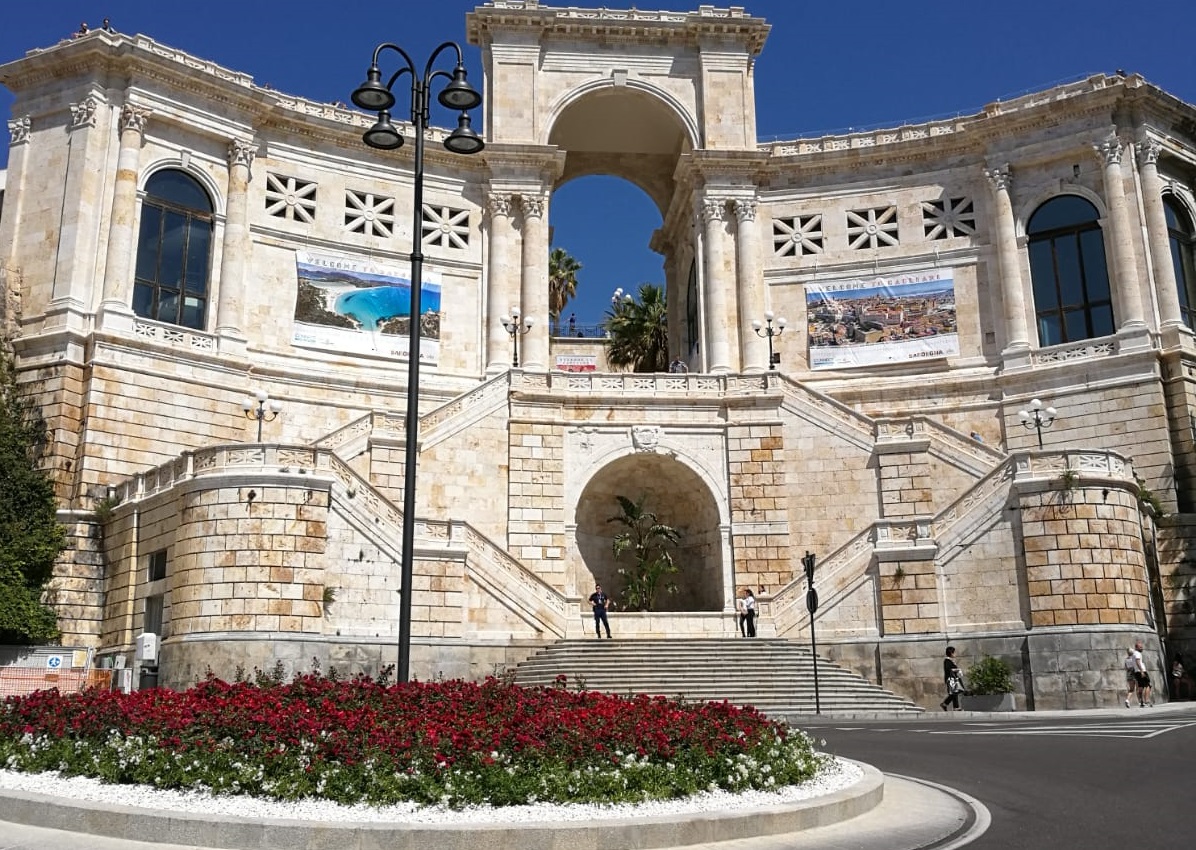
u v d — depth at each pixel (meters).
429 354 44.03
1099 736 19.61
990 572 30.64
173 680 27.42
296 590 27.86
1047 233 43.62
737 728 13.42
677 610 41.06
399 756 11.23
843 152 46.16
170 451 37.66
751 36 47.84
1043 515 30.05
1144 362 39.88
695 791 11.51
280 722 11.87
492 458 38.09
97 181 38.59
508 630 30.97
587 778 11.16
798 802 11.24
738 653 30.44
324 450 29.36
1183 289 43.16
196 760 11.52
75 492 35.41
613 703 14.19
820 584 32.53
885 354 44.62
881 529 32.31
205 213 41.22
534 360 43.78
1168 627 34.97
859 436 38.09
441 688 14.64
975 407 42.72
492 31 46.94
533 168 45.66
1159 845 9.91
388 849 9.32
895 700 28.98
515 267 44.97
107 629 33.41
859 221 46.12
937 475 37.00
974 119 44.75
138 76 39.62
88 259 37.84
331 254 43.50
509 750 11.57
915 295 44.84
